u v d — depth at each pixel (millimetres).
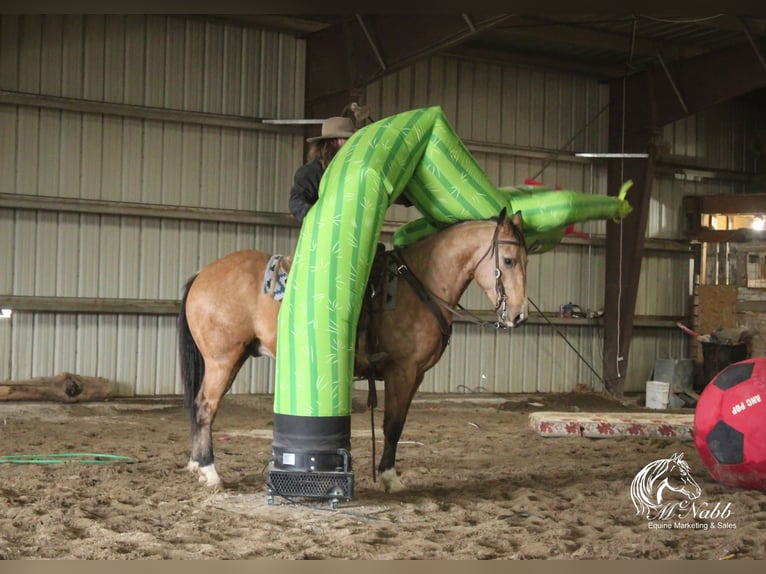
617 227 15406
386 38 12109
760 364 6500
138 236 12328
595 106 15625
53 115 11820
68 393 11617
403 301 6113
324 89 13047
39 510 5547
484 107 14703
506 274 6059
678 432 9891
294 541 4906
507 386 14852
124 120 12219
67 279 11914
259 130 13086
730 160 16891
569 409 14023
